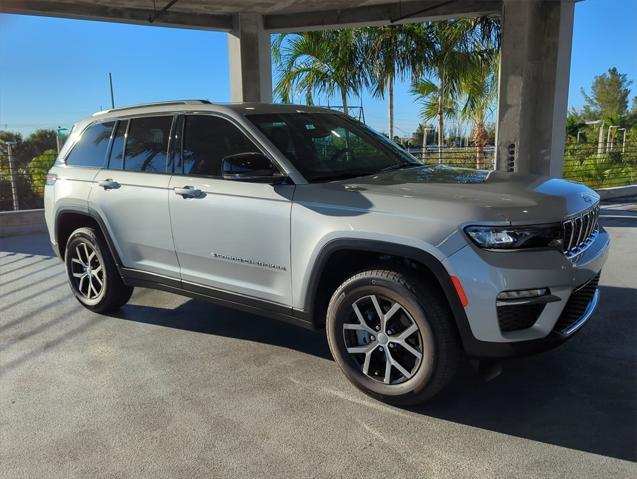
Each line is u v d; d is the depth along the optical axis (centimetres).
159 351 427
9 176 1124
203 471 274
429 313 301
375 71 1516
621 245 737
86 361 412
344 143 420
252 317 498
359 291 326
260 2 1051
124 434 310
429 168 409
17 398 356
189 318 502
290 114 422
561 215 301
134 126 469
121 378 381
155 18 1062
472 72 1459
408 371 321
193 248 412
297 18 1150
